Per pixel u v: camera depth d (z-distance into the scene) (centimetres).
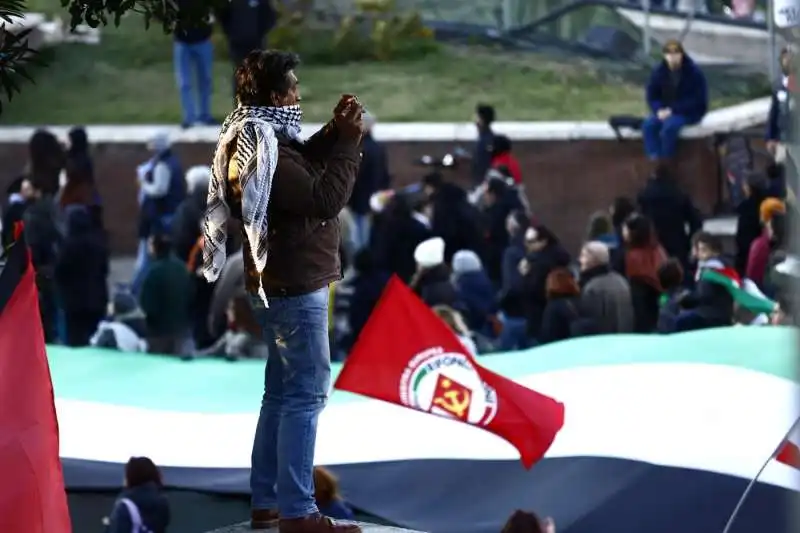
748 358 1823
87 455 1747
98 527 1691
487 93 4003
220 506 1667
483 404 1512
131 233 3659
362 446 1723
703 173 3372
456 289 2431
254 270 1097
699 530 1559
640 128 3588
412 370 1497
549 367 1916
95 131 3709
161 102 3972
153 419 1838
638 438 1667
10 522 1098
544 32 4278
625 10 4191
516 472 1648
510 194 2758
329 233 1100
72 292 2583
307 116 3881
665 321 2255
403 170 3669
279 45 4138
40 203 2780
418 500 1642
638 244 2380
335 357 2433
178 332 2414
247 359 2206
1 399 1106
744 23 3984
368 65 4162
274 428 1144
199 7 1288
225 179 1084
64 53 4112
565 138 3609
